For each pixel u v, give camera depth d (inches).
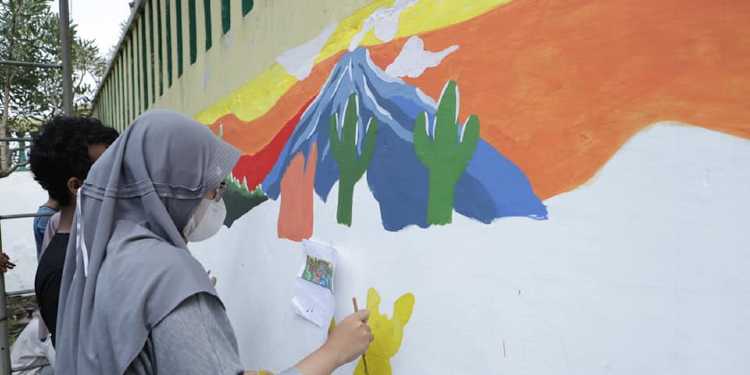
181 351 31.6
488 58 35.0
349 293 50.3
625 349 26.2
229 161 42.9
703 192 23.3
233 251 83.0
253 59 77.7
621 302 26.5
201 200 41.1
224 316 36.0
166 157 39.0
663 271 24.7
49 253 58.0
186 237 43.9
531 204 31.5
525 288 31.7
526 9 32.3
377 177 46.4
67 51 131.0
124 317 32.2
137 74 175.8
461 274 36.7
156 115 40.5
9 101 240.1
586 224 28.3
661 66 25.1
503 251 33.4
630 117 26.3
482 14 35.7
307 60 60.8
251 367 73.0
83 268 38.7
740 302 21.9
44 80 245.0
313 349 56.0
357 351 41.4
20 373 111.6
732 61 22.5
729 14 22.6
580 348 28.4
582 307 28.4
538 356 30.9
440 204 38.9
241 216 80.6
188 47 111.7
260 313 71.1
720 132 22.8
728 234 22.4
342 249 51.8
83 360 34.4
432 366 39.2
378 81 46.8
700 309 23.3
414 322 41.2
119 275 33.7
